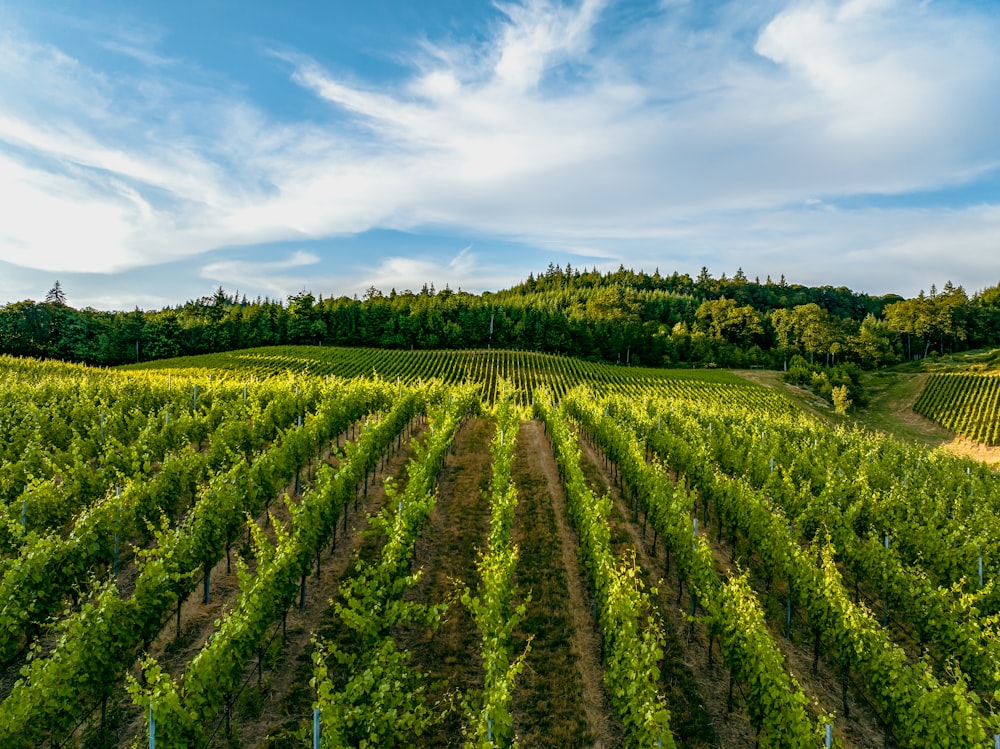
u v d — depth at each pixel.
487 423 35.78
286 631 10.77
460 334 95.12
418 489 14.44
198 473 15.07
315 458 20.73
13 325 71.62
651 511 15.73
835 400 63.06
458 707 9.24
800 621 12.80
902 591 12.05
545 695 9.80
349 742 6.89
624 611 9.67
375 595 9.79
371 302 107.12
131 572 12.23
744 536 15.03
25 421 18.38
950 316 98.88
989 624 10.55
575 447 21.05
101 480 14.05
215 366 68.69
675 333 102.12
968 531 15.51
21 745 6.79
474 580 13.47
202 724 7.21
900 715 8.63
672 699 9.91
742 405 59.22
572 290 152.25
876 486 21.34
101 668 7.82
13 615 8.59
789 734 7.97
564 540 16.28
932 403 63.44
